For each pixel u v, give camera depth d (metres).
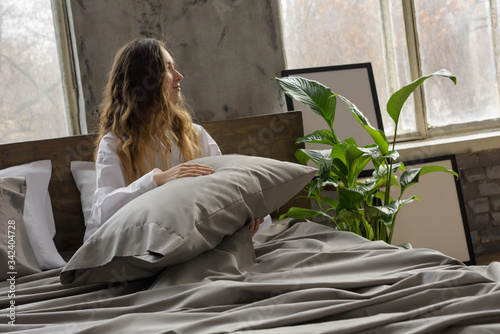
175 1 3.08
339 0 3.61
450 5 3.86
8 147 2.50
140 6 3.01
